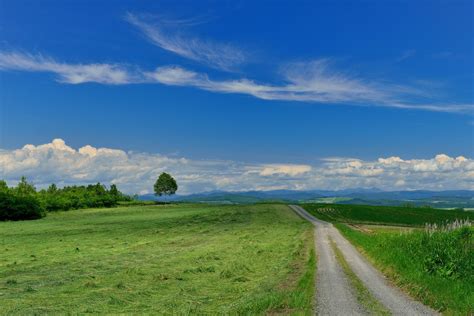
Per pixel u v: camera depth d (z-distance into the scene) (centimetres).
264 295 2038
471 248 2875
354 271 2825
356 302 1903
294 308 1786
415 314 1698
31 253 4112
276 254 3912
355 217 11119
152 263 3288
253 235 6191
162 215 11375
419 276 2273
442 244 3002
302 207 13888
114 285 2350
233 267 2975
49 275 2720
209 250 4269
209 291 2241
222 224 8656
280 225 8344
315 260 3366
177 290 2256
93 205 16050
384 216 11419
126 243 5188
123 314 1733
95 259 3562
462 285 2038
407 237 3834
